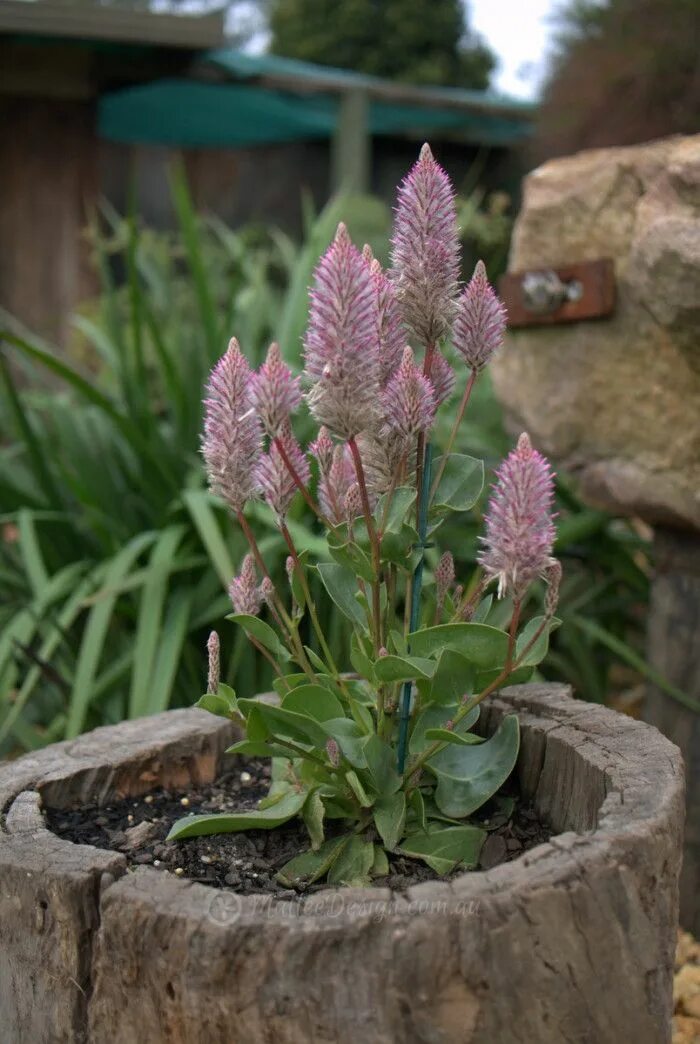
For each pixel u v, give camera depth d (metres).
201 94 4.63
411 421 0.96
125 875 0.95
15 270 4.17
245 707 1.00
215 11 3.82
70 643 1.54
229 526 1.61
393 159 5.73
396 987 0.88
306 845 1.05
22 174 4.14
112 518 1.78
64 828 1.07
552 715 1.13
